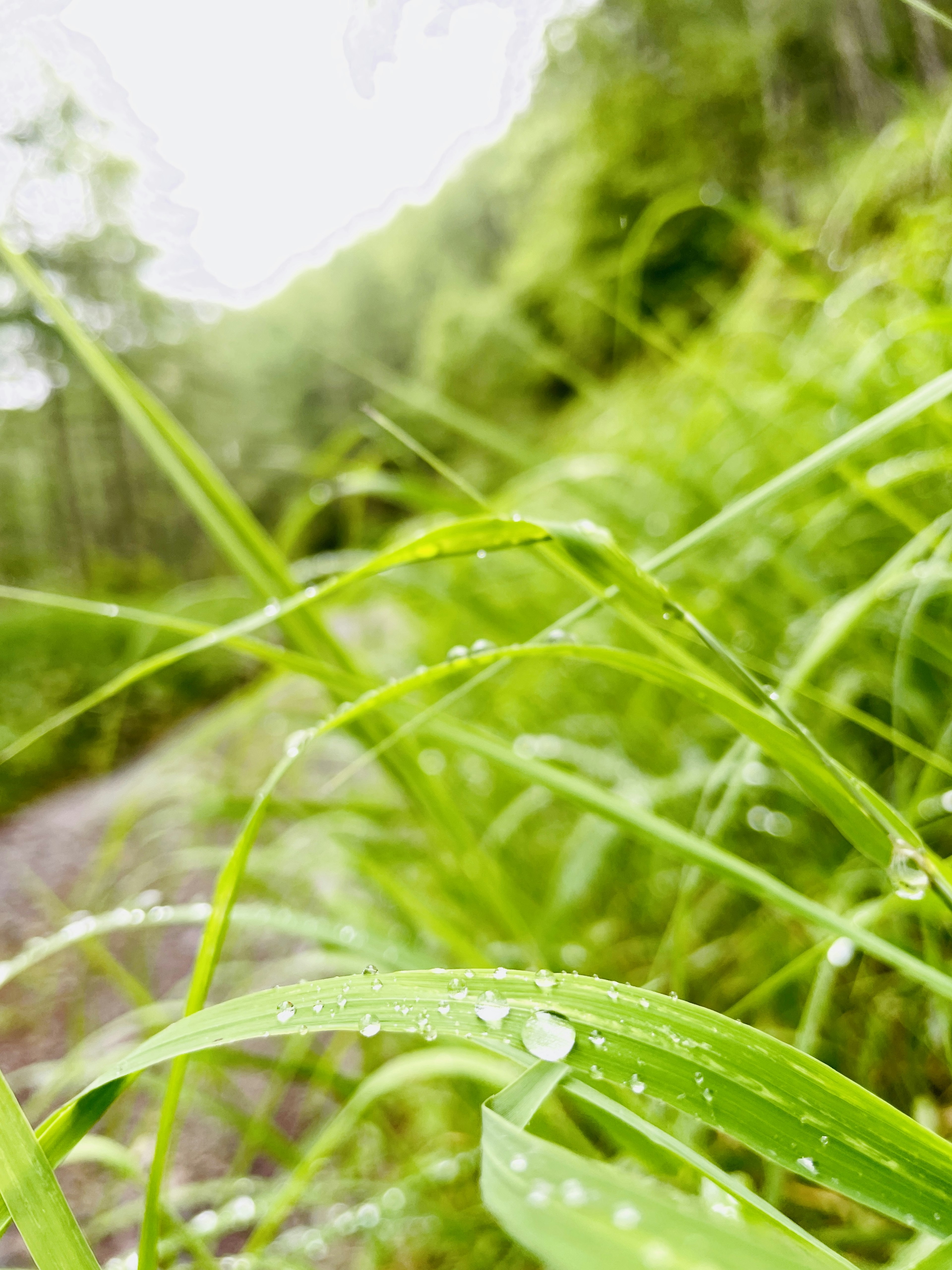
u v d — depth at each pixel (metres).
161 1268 0.17
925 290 0.26
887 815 0.11
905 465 0.21
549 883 0.31
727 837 0.25
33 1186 0.10
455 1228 0.20
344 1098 0.23
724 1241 0.07
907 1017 0.18
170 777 0.38
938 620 0.23
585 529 0.12
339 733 0.23
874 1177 0.09
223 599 0.40
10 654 1.60
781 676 0.20
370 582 0.43
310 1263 0.26
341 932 0.20
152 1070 0.25
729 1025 0.09
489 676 0.16
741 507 0.13
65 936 0.18
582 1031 0.10
